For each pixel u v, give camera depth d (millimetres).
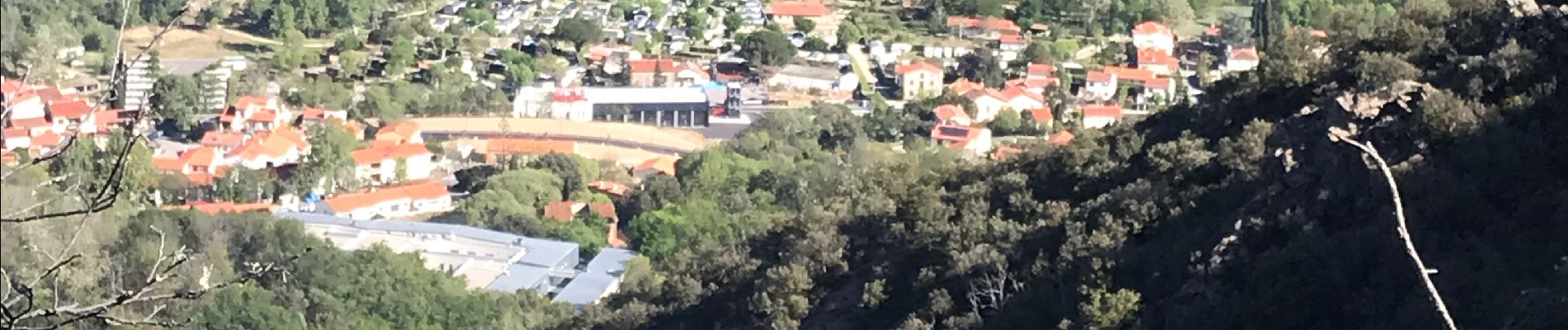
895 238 39500
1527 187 29812
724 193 77625
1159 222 35094
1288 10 110750
